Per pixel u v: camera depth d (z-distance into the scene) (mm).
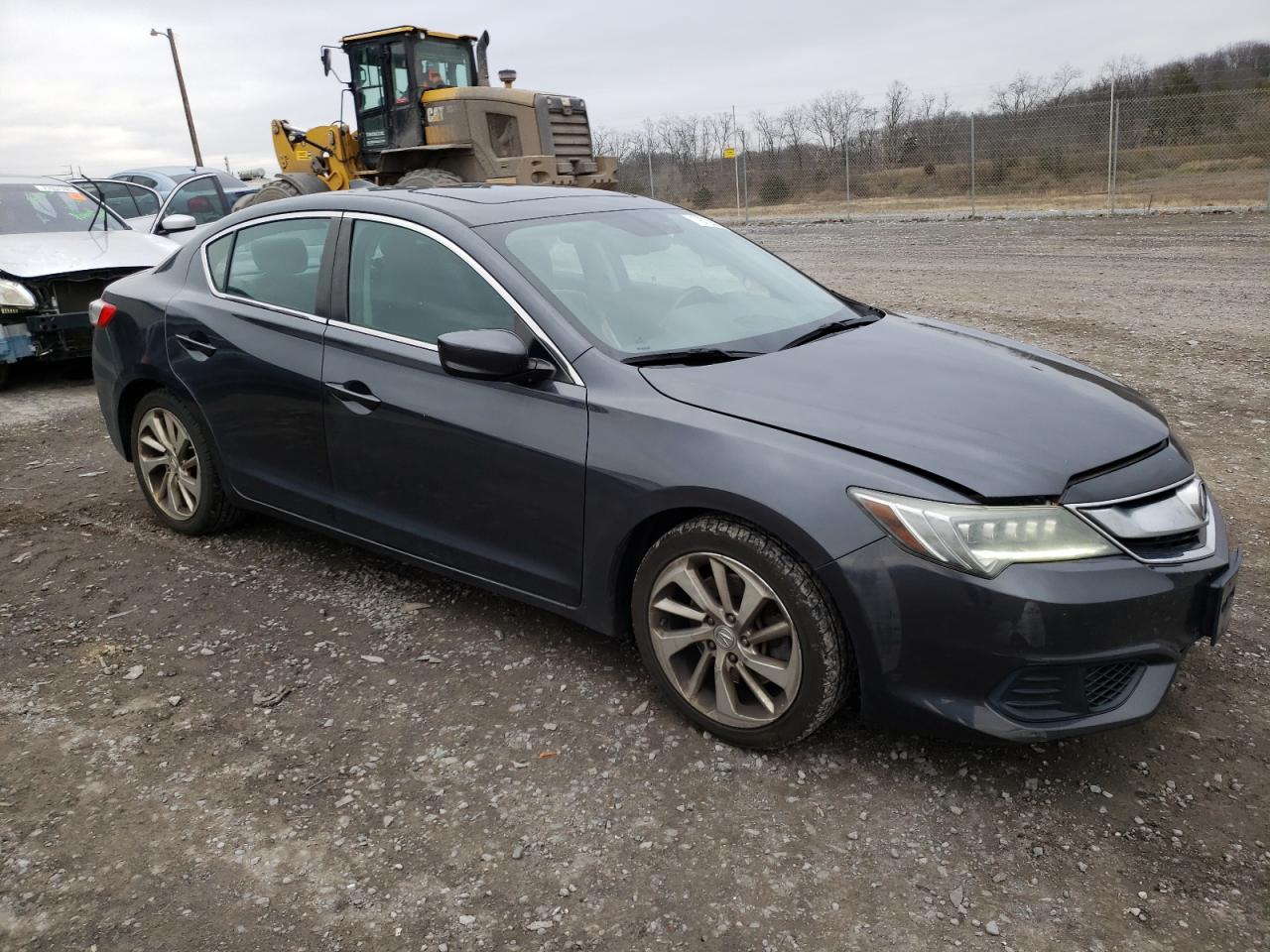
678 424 2871
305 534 4688
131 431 4691
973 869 2447
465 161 14258
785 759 2889
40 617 3885
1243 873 2408
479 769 2875
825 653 2676
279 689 3322
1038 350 3684
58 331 7719
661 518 3004
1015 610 2459
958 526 2492
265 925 2312
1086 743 2932
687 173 28094
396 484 3590
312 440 3828
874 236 17375
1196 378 6824
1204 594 2674
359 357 3623
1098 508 2574
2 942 2270
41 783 2844
